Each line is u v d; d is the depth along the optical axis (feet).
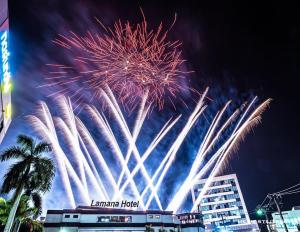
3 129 113.09
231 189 383.45
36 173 103.71
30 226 145.28
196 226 246.06
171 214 229.66
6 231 94.38
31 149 108.27
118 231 208.85
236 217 361.10
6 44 95.14
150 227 204.03
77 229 199.62
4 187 99.86
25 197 125.70
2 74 93.91
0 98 96.07
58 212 205.87
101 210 215.31
